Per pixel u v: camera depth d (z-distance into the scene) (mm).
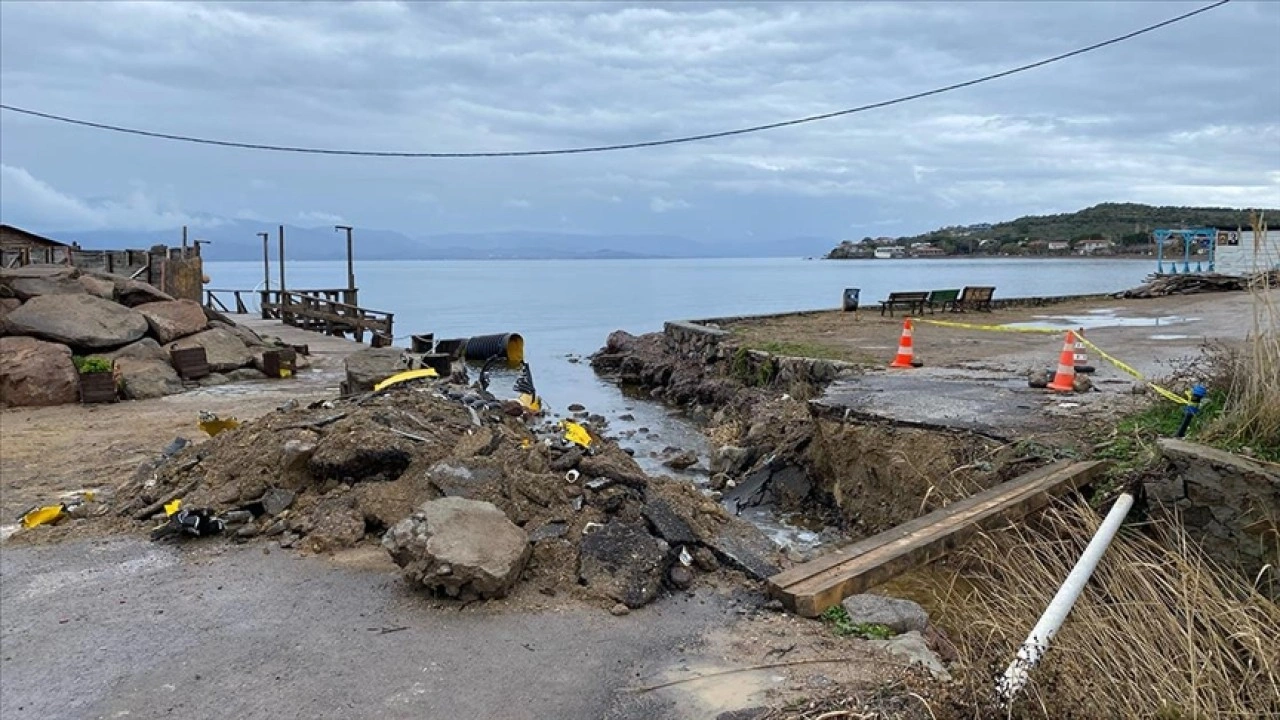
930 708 3293
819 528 8664
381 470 6270
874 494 8211
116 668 4055
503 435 6703
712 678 3924
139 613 4684
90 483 7875
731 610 4754
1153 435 6773
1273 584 5199
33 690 3863
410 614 4629
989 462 7164
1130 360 11844
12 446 9508
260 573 5246
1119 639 4148
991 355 13219
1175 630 4215
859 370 11914
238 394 13523
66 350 13156
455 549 4805
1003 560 5340
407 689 3828
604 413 16266
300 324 27453
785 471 9742
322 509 5980
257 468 6301
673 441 13438
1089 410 8172
